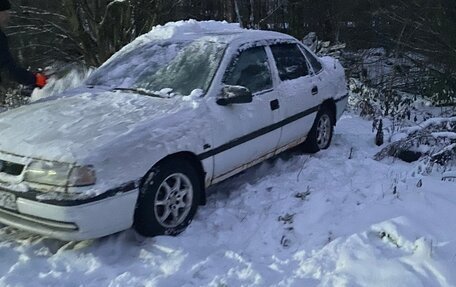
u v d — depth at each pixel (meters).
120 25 10.89
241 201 4.96
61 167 3.66
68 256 3.93
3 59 4.80
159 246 4.01
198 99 4.60
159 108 4.42
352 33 17.06
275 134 5.44
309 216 4.53
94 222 3.69
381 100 10.91
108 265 3.84
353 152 6.59
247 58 5.24
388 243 3.85
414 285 3.30
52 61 12.70
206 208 4.81
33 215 3.76
